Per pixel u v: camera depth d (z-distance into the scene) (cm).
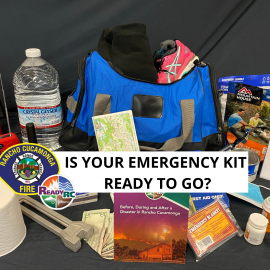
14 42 124
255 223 73
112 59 106
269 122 99
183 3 123
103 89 102
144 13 125
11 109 139
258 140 104
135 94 103
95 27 126
